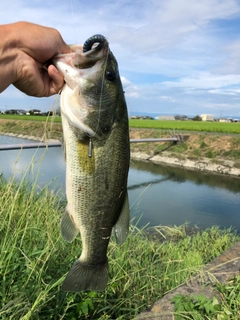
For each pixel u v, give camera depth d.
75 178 0.42
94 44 0.40
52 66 0.39
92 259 0.46
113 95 0.41
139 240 1.14
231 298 0.64
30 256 0.68
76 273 0.45
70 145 0.41
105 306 0.69
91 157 0.41
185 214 1.95
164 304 0.64
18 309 0.55
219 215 1.96
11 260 0.64
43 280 0.63
